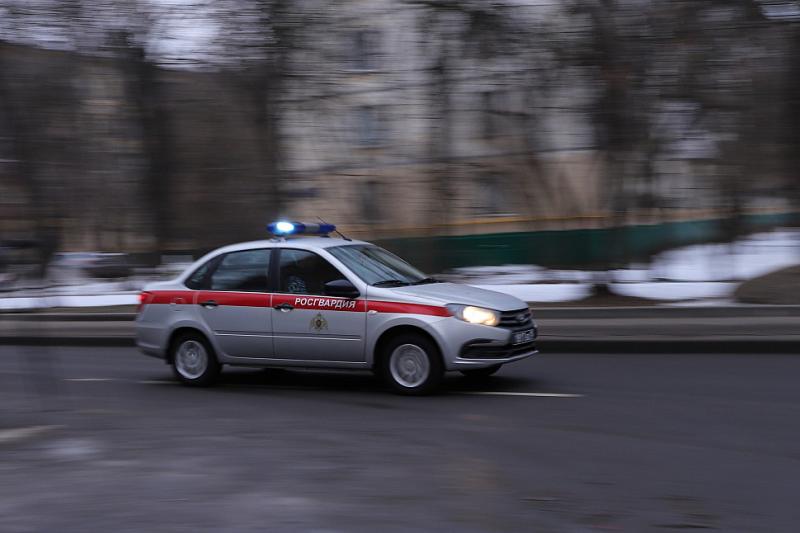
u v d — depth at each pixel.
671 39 22.38
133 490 7.85
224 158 25.80
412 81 24.83
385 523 6.82
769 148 23.33
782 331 16.91
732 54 22.52
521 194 25.70
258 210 25.75
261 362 13.61
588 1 22.59
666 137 23.56
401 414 11.37
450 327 12.27
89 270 30.33
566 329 18.12
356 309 12.78
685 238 25.95
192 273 14.34
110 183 25.41
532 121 24.44
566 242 25.94
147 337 14.54
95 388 14.55
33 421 11.47
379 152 25.66
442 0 23.45
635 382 13.45
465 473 8.30
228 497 7.57
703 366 14.86
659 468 8.41
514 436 9.91
